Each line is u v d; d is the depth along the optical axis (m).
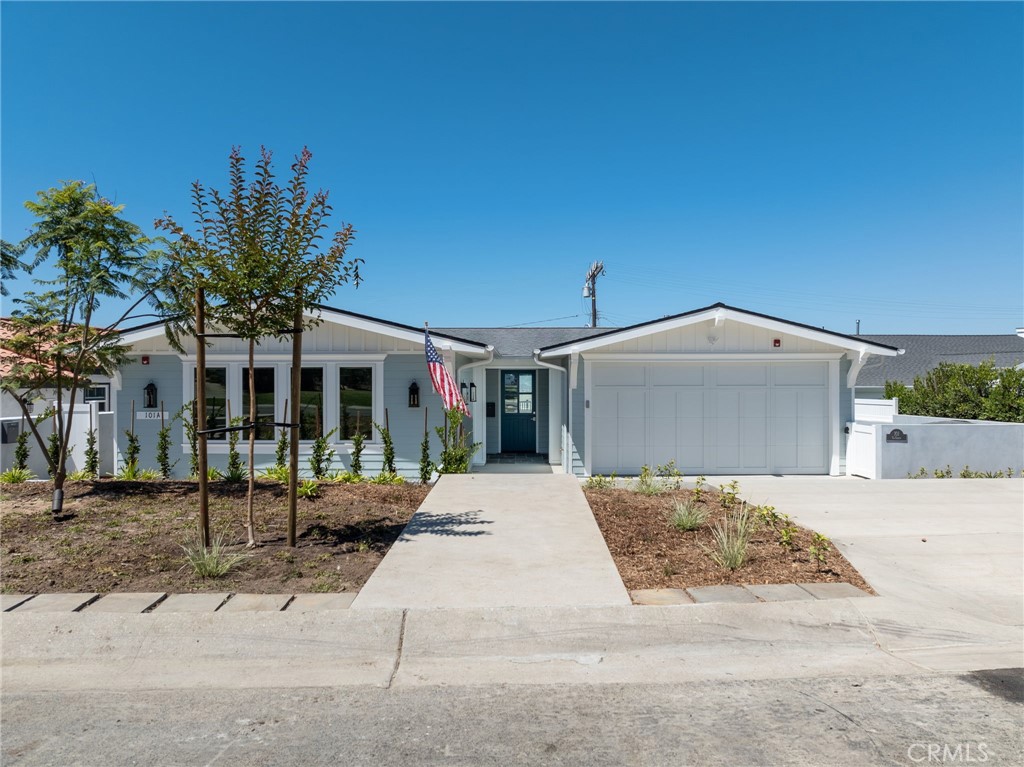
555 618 4.31
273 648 4.02
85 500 7.41
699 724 3.23
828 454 12.27
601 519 6.96
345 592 4.72
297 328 5.84
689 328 12.16
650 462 12.26
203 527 5.48
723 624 4.31
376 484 9.10
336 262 5.86
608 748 3.02
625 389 12.26
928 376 17.12
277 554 5.55
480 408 14.52
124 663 3.88
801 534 6.37
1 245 7.23
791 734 3.14
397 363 11.33
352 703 3.46
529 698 3.51
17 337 7.27
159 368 11.49
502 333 16.73
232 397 11.43
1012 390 14.42
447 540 6.12
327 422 11.37
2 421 10.46
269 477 9.62
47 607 4.33
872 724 3.23
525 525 6.69
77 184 7.45
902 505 7.95
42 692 3.58
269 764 2.89
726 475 12.19
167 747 3.04
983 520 7.13
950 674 3.80
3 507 7.07
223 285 5.50
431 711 3.37
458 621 4.26
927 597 4.88
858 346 11.78
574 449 12.16
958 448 11.23
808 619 4.38
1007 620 4.55
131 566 5.19
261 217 5.62
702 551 5.77
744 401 12.28
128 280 7.50
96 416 11.59
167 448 11.16
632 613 4.37
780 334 12.15
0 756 2.95
